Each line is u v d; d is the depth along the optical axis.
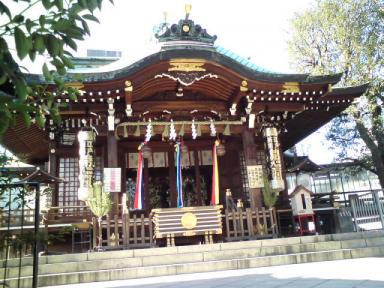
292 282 6.89
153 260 9.93
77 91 3.30
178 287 7.15
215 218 12.66
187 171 18.12
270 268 9.52
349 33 19.47
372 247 10.86
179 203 13.76
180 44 13.56
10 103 2.27
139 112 14.57
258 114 15.08
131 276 9.30
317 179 24.61
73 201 14.81
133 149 16.89
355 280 6.65
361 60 19.19
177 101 14.88
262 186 13.87
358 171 24.80
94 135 13.73
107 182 12.83
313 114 16.97
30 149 17.84
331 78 14.07
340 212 16.17
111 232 12.39
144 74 12.94
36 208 4.21
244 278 7.89
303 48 21.47
